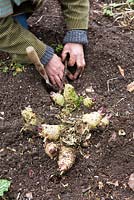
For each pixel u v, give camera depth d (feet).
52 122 5.49
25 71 6.01
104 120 5.33
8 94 5.79
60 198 4.95
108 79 5.98
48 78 5.85
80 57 5.98
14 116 5.61
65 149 5.09
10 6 5.33
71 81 5.98
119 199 4.92
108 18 6.78
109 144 5.32
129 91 5.86
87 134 5.24
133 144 5.32
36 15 6.78
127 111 5.61
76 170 5.14
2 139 5.40
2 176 5.13
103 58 6.15
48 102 5.70
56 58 5.86
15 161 5.23
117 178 5.08
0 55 6.24
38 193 5.00
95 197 4.94
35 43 5.70
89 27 6.53
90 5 7.02
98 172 5.13
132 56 6.18
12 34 5.58
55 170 5.16
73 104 5.61
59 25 6.59
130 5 6.98
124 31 6.58
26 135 5.43
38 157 5.25
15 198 4.98
